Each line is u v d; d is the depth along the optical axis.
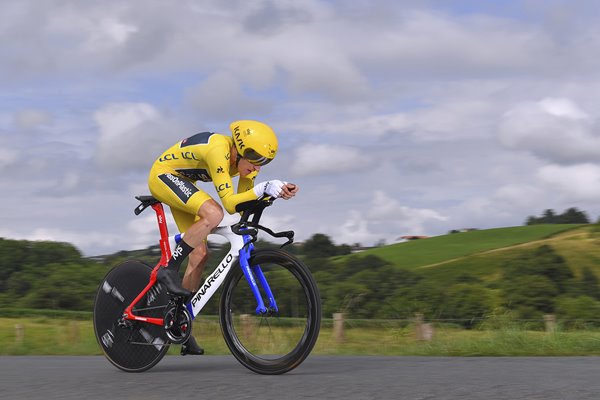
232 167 3.55
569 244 56.97
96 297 3.64
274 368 3.16
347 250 39.19
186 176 3.56
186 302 3.44
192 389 2.66
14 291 33.84
